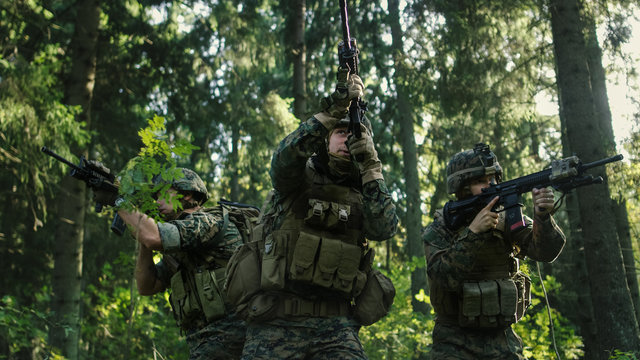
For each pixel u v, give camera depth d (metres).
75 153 9.82
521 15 10.62
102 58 11.61
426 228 3.76
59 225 9.57
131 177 2.81
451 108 11.26
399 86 12.73
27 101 8.14
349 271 2.65
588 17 9.26
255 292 2.70
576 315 12.62
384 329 8.37
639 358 5.61
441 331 3.58
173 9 13.38
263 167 16.62
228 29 12.84
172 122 12.86
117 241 13.13
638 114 9.22
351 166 2.72
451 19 10.64
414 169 15.59
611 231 8.03
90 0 10.55
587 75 8.16
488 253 3.43
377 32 16.20
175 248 3.20
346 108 2.52
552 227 3.37
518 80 11.44
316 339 2.64
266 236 2.79
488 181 3.61
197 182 3.63
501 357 3.45
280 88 18.86
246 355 2.66
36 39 10.47
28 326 8.04
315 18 16.03
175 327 8.91
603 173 8.02
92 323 10.70
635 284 10.42
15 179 10.21
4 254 12.99
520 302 3.62
